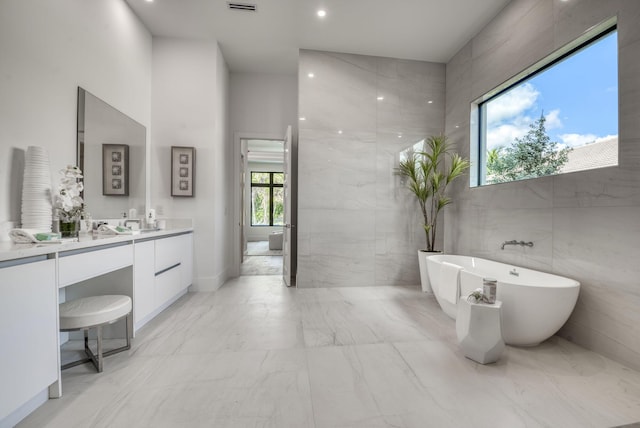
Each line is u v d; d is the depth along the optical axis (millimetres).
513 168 3002
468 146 3533
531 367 1812
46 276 1367
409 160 3830
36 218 1697
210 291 3561
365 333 2330
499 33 3014
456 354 1979
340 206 3777
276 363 1843
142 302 2344
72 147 2154
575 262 2178
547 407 1424
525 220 2646
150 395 1497
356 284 3818
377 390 1557
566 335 2232
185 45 3488
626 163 1854
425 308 2967
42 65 1878
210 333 2307
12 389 1186
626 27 1854
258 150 8750
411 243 3930
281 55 3879
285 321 2584
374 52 3764
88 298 1916
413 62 3936
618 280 1886
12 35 1663
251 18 3119
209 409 1392
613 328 1911
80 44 2240
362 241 3828
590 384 1629
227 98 4184
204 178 3551
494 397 1501
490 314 1841
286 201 4117
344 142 3777
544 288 1908
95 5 2422
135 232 2467
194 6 2939
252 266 5383
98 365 1719
